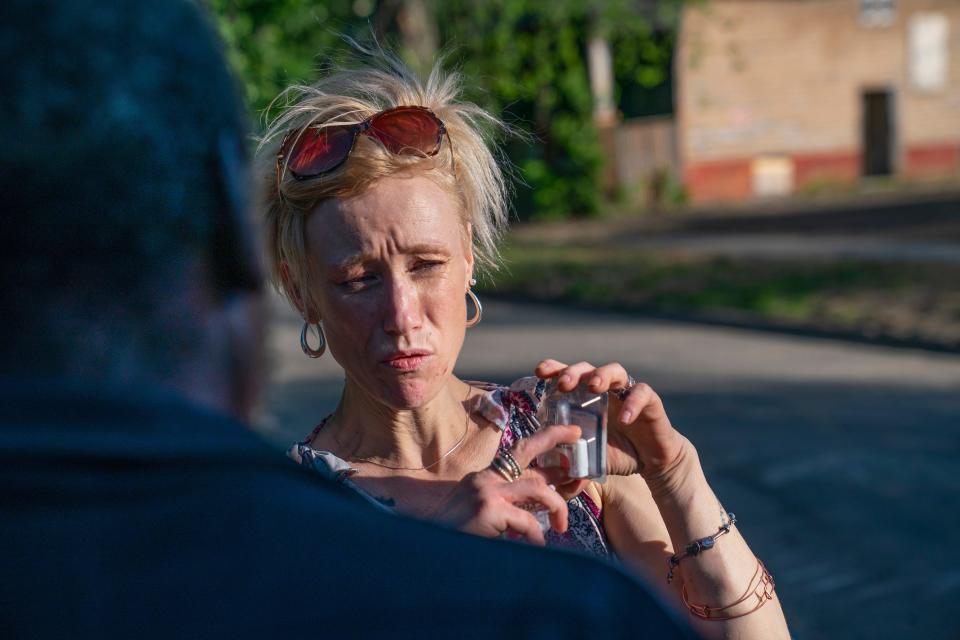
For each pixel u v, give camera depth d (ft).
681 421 26.66
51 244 2.48
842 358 35.63
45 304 2.50
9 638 2.47
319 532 2.64
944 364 34.17
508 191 6.56
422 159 5.51
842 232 68.80
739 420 26.68
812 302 45.06
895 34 100.63
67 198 2.47
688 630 2.82
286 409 26.22
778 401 28.89
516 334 41.75
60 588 2.50
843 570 17.46
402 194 5.51
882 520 19.52
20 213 2.46
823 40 98.27
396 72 6.03
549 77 63.36
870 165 104.73
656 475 5.72
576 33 64.44
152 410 2.57
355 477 5.96
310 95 5.87
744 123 96.17
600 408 5.33
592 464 5.27
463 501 4.74
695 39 77.25
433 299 5.62
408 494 5.90
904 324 39.55
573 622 2.64
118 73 2.53
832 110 99.09
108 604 2.51
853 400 28.96
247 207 2.81
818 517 19.72
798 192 98.12
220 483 2.63
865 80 100.07
